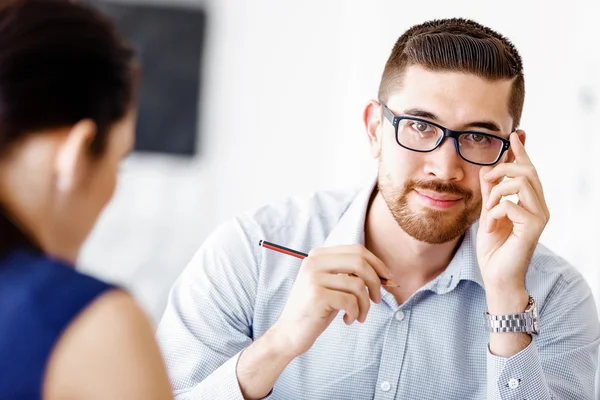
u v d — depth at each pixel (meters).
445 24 1.54
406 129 1.46
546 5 3.33
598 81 3.10
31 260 0.77
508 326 1.42
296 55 4.71
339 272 1.31
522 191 1.42
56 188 0.80
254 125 4.77
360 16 4.31
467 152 1.44
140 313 0.79
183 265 4.73
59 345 0.74
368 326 1.55
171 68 4.77
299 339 1.31
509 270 1.42
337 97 4.66
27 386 0.72
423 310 1.56
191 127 4.79
